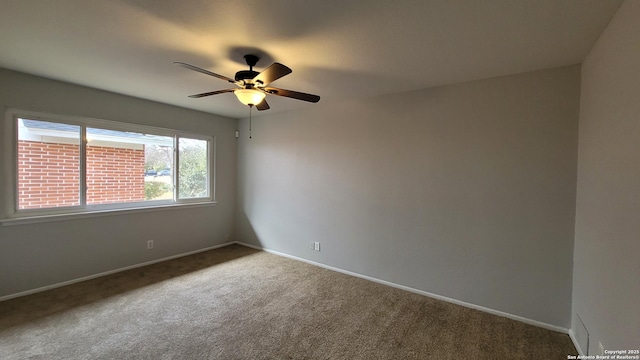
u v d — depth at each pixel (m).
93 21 1.74
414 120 3.02
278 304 2.71
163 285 3.09
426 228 2.97
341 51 2.12
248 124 4.71
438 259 2.90
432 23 1.70
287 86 2.96
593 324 1.82
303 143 3.98
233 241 4.91
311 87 2.98
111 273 3.39
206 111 4.32
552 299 2.35
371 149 3.33
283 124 4.22
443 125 2.85
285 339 2.14
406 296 2.94
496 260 2.60
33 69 2.61
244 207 4.79
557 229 2.32
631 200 1.38
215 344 2.06
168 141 4.01
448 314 2.57
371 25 1.74
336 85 2.90
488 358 1.97
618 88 1.54
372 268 3.35
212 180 4.54
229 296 2.86
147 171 3.79
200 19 1.71
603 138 1.74
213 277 3.36
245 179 4.77
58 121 2.96
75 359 1.86
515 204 2.50
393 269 3.19
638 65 1.33
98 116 3.23
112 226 3.41
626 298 1.40
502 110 2.54
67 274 3.06
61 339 2.07
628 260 1.39
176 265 3.75
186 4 1.55
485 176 2.63
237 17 1.68
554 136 2.32
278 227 4.31
